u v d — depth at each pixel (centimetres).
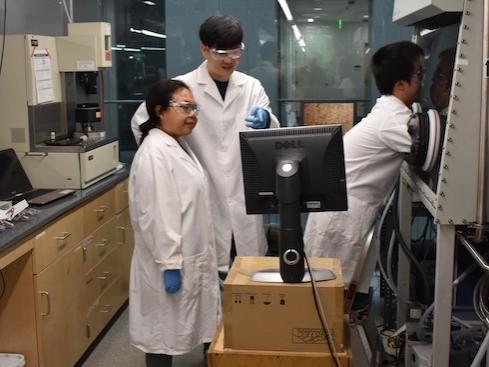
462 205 181
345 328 173
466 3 172
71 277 283
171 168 239
